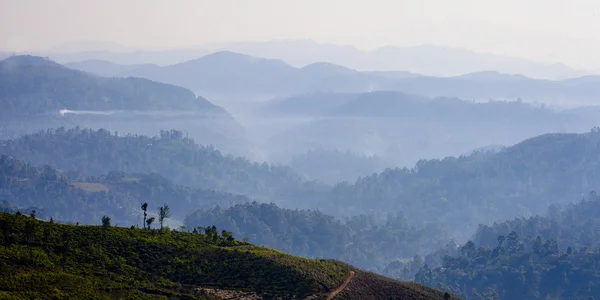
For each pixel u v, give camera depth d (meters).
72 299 87.50
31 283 89.12
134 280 101.06
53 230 111.00
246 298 100.94
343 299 106.50
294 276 108.94
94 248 107.94
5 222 105.44
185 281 105.56
